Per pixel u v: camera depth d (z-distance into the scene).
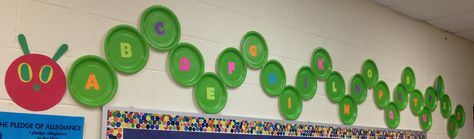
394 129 3.03
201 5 2.11
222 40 2.16
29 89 1.60
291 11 2.51
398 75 3.17
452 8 3.12
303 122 2.44
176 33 2.00
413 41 3.35
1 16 1.57
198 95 2.04
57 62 1.67
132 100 1.84
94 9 1.78
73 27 1.72
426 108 3.36
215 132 2.06
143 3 1.92
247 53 2.25
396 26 3.22
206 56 2.09
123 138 1.78
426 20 3.43
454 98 3.67
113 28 1.80
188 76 2.01
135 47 1.87
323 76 2.60
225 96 2.13
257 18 2.33
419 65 3.37
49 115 1.63
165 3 1.98
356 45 2.87
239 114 2.18
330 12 2.73
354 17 2.89
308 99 2.51
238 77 2.20
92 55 1.74
